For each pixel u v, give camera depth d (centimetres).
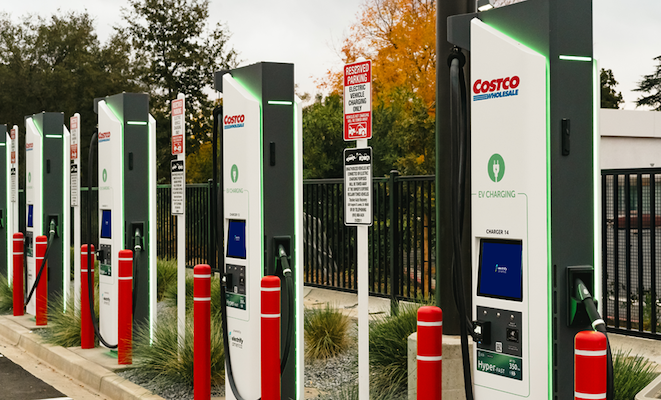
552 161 354
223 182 566
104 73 3144
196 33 3184
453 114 396
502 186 373
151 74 3145
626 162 2464
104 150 792
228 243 568
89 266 799
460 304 384
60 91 3130
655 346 693
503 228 374
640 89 5756
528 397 364
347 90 474
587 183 360
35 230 1048
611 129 2436
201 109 3194
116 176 769
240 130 541
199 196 1373
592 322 337
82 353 814
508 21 373
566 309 354
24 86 3144
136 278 750
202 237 1367
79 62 3169
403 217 916
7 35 3247
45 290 991
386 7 2711
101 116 796
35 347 884
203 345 584
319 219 1091
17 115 3153
